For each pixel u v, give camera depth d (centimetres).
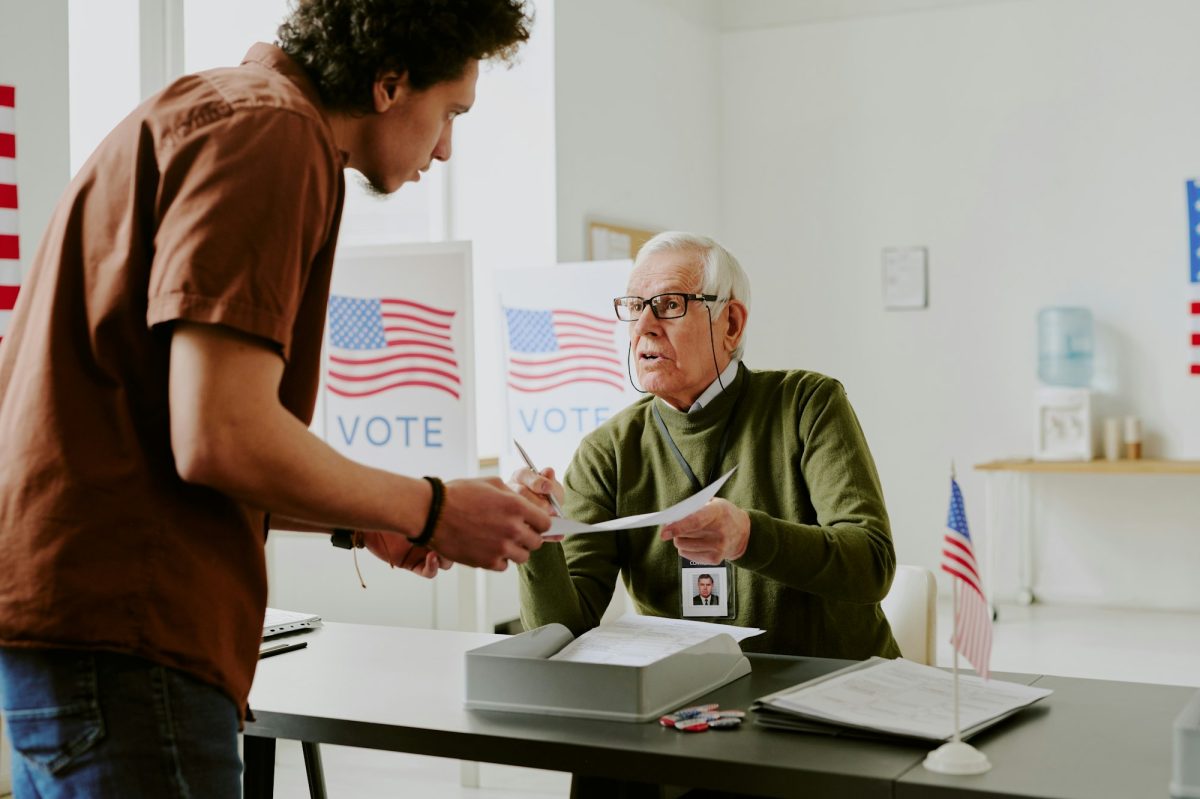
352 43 129
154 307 113
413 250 368
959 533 132
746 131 725
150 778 117
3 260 349
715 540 176
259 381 114
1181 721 118
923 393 684
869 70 694
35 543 116
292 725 154
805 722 141
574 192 580
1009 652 537
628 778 134
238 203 114
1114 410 642
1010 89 662
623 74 624
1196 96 626
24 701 117
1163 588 639
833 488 204
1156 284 634
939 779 121
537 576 198
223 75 124
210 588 121
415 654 191
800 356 714
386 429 372
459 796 357
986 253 669
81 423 118
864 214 697
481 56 138
